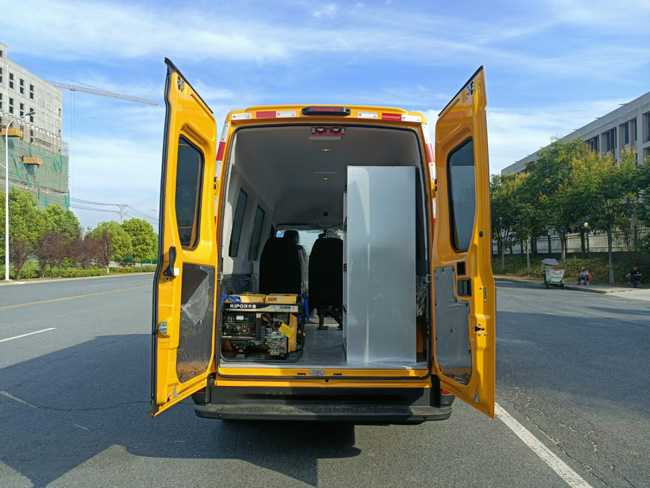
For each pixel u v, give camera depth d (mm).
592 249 37906
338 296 6223
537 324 12766
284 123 4488
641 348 9453
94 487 3807
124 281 39094
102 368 7836
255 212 6555
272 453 4484
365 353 4461
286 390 4098
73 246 53406
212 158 4281
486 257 3381
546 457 4375
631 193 27562
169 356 3334
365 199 4543
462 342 3625
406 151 5191
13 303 18734
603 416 5496
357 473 4047
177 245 3445
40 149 98500
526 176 41906
